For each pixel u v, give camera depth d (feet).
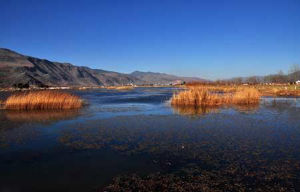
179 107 95.55
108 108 95.35
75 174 29.84
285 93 163.12
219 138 45.73
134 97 163.43
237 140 44.19
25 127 57.82
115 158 35.29
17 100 90.53
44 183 27.50
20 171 30.81
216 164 32.58
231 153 36.99
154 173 29.89
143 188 26.00
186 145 41.42
